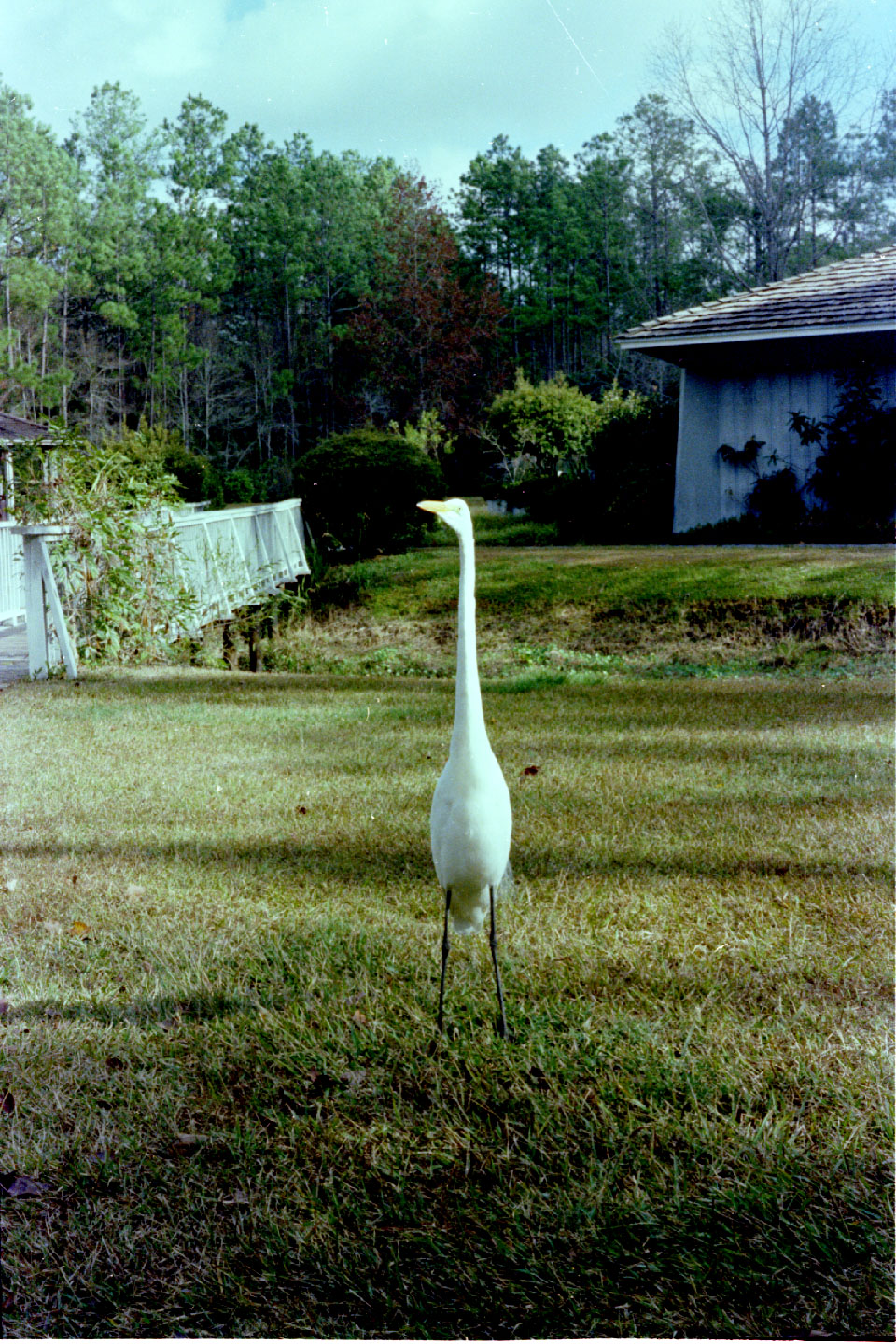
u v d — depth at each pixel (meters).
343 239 49.31
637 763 7.08
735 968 3.87
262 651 14.25
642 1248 2.46
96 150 45.56
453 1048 3.32
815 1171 2.71
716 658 12.69
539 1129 2.88
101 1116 2.99
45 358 45.06
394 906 4.57
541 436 24.39
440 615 15.48
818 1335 2.21
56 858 5.29
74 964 4.00
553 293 39.22
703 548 17.50
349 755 7.40
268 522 17.56
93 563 11.38
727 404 18.95
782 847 5.25
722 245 35.09
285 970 3.92
